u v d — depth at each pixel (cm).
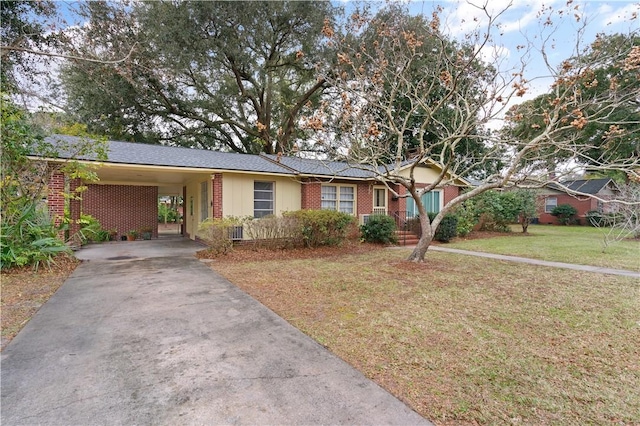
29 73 998
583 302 486
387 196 1488
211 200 1124
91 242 1266
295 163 1295
